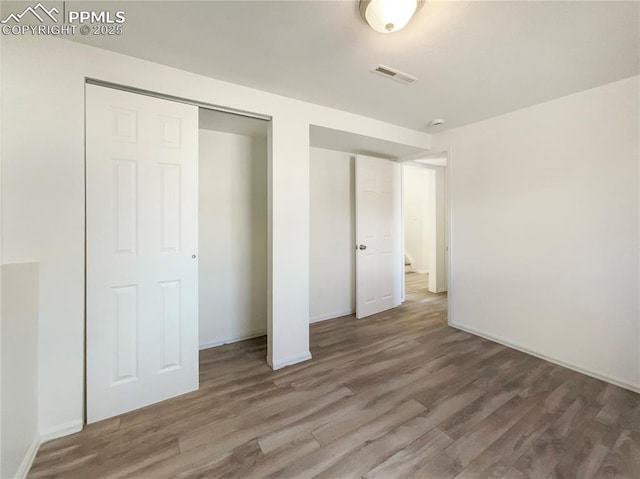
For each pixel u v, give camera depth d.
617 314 2.11
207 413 1.81
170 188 1.95
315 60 1.83
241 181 2.98
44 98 1.56
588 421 1.72
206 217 2.80
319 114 2.55
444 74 2.00
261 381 2.18
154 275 1.91
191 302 2.05
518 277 2.69
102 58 1.71
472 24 1.48
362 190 3.64
